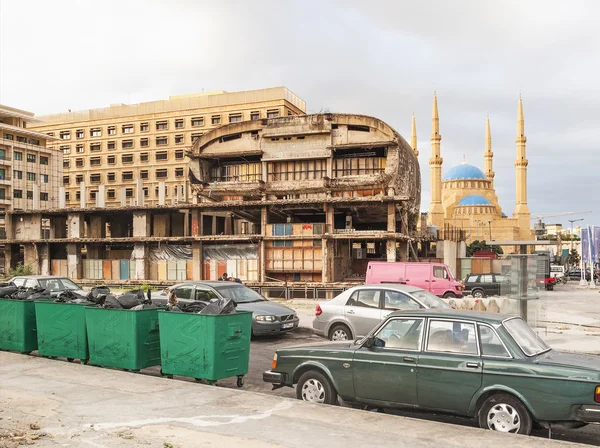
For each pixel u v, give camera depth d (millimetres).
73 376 9516
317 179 39531
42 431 6570
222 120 78750
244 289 16656
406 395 7520
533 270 13945
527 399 6727
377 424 6805
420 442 6129
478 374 7020
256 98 77312
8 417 7141
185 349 9391
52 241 42531
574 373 6555
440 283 26109
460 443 6094
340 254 38500
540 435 7680
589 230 51375
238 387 10016
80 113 87125
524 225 105625
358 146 38656
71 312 11094
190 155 42469
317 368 8328
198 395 8250
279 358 8703
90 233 44438
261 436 6344
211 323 9148
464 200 115500
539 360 6961
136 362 9992
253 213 42344
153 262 40000
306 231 36250
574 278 75188
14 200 73312
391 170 37656
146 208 40281
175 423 6859
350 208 39750
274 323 15570
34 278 18453
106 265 41219
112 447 6016
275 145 41000
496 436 6348
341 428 6637
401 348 7715
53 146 87938
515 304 13953
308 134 40062
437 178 98125
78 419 7047
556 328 18406
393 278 26781
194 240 38281
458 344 7367
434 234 55062
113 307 10438
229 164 43094
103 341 10406
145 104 83125
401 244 38375
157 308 10281
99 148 85375
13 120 78312
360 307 13641
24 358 11141
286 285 32812
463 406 7117
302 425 6762
